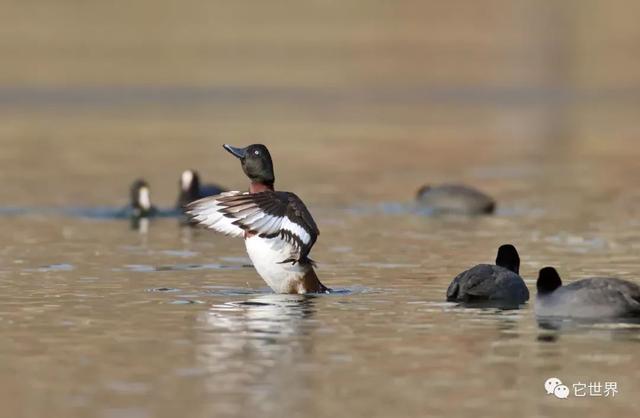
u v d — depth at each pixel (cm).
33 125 5262
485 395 1161
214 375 1223
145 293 1686
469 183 3381
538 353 1318
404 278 1830
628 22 9344
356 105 6344
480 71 7788
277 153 4197
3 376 1221
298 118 5656
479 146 4516
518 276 1641
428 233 2391
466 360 1288
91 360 1286
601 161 3997
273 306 1581
